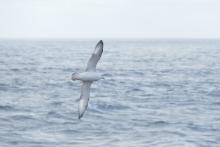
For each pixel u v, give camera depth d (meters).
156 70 72.56
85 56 117.38
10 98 40.47
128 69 74.38
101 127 29.25
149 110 35.16
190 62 93.69
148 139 26.33
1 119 31.14
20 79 55.97
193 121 31.05
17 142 25.52
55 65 82.38
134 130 28.41
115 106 36.62
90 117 32.38
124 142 25.61
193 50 179.75
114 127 29.27
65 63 88.38
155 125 29.84
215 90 46.59
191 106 37.06
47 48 189.62
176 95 43.16
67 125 29.78
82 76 16.23
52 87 48.97
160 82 54.47
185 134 27.52
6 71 67.31
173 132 27.89
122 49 193.75
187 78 59.84
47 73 65.62
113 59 105.25
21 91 45.38
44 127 29.20
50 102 38.50
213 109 35.72
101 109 35.47
